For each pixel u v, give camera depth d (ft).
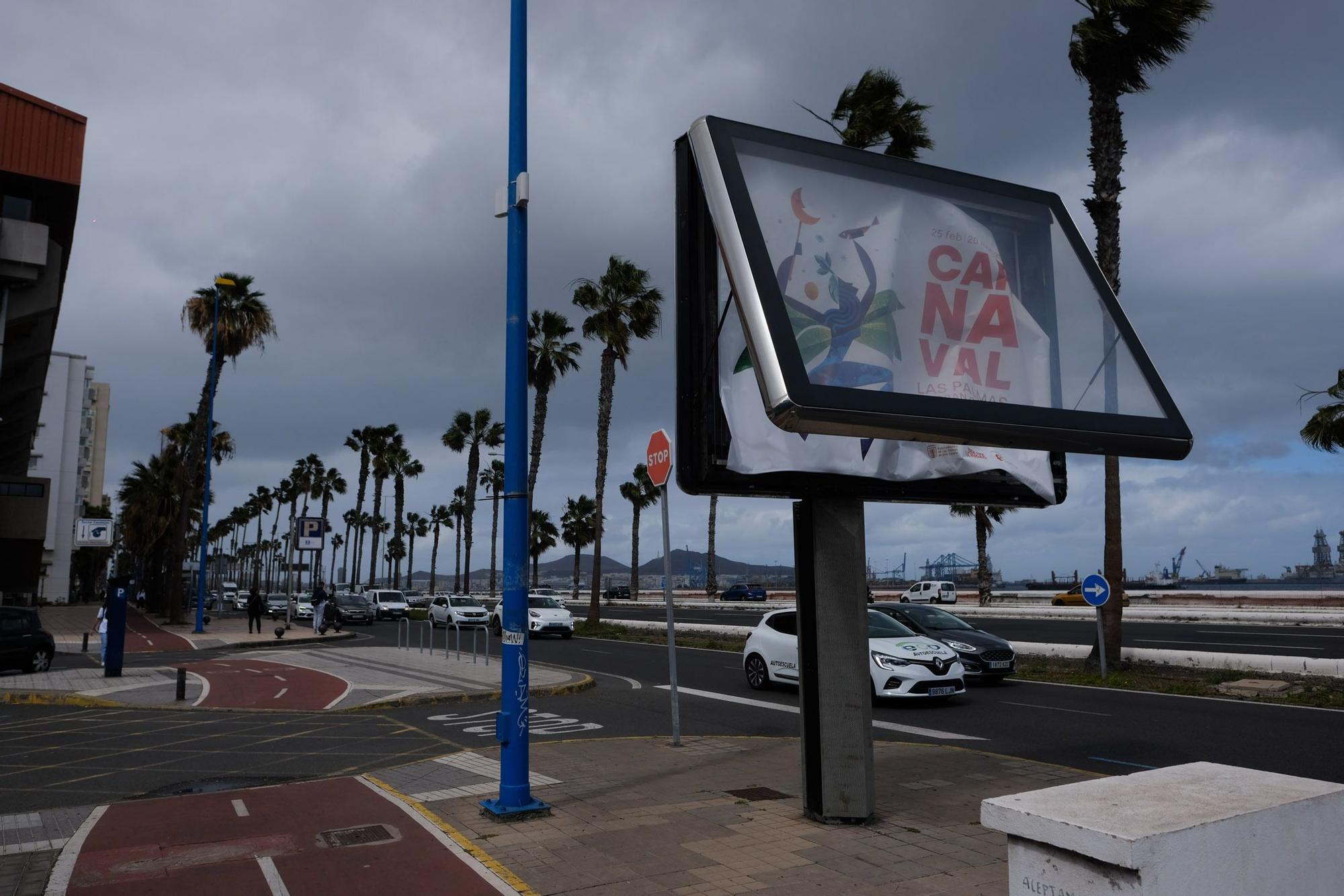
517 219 23.24
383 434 265.75
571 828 20.75
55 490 313.12
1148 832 6.76
